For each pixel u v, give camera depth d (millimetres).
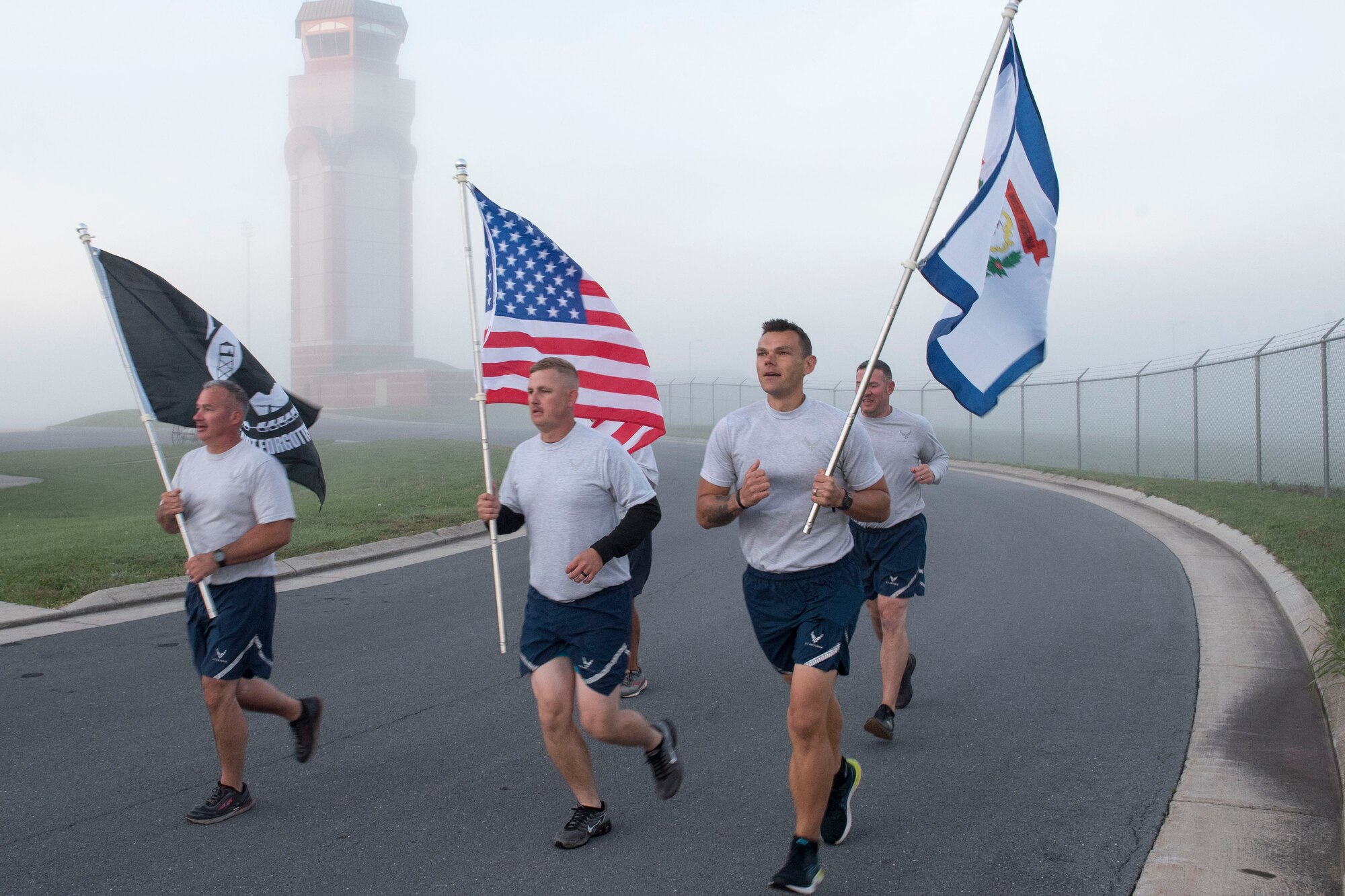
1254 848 4008
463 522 14922
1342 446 16859
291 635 8133
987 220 4801
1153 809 4434
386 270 132500
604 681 4164
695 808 4559
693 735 5594
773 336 4020
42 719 5961
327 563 11648
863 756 5219
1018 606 8844
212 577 4555
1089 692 6250
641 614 8891
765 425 4109
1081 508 16766
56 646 7715
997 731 5562
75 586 9656
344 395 121875
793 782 3760
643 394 6453
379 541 12969
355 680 6805
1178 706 5926
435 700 6328
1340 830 4172
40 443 49188
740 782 4875
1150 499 17312
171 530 4754
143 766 5172
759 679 6742
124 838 4281
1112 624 8062
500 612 4531
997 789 4711
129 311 5508
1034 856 3979
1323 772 4848
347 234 130000
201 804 4645
